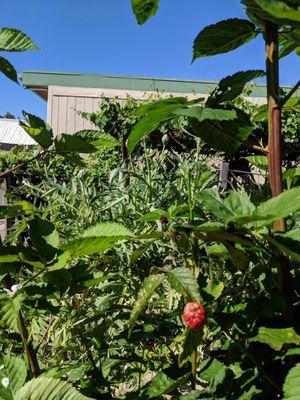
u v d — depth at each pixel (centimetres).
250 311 114
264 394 114
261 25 128
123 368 180
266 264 121
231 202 110
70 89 994
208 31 123
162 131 402
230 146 134
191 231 111
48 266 120
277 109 119
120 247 215
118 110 630
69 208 257
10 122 1769
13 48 118
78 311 160
